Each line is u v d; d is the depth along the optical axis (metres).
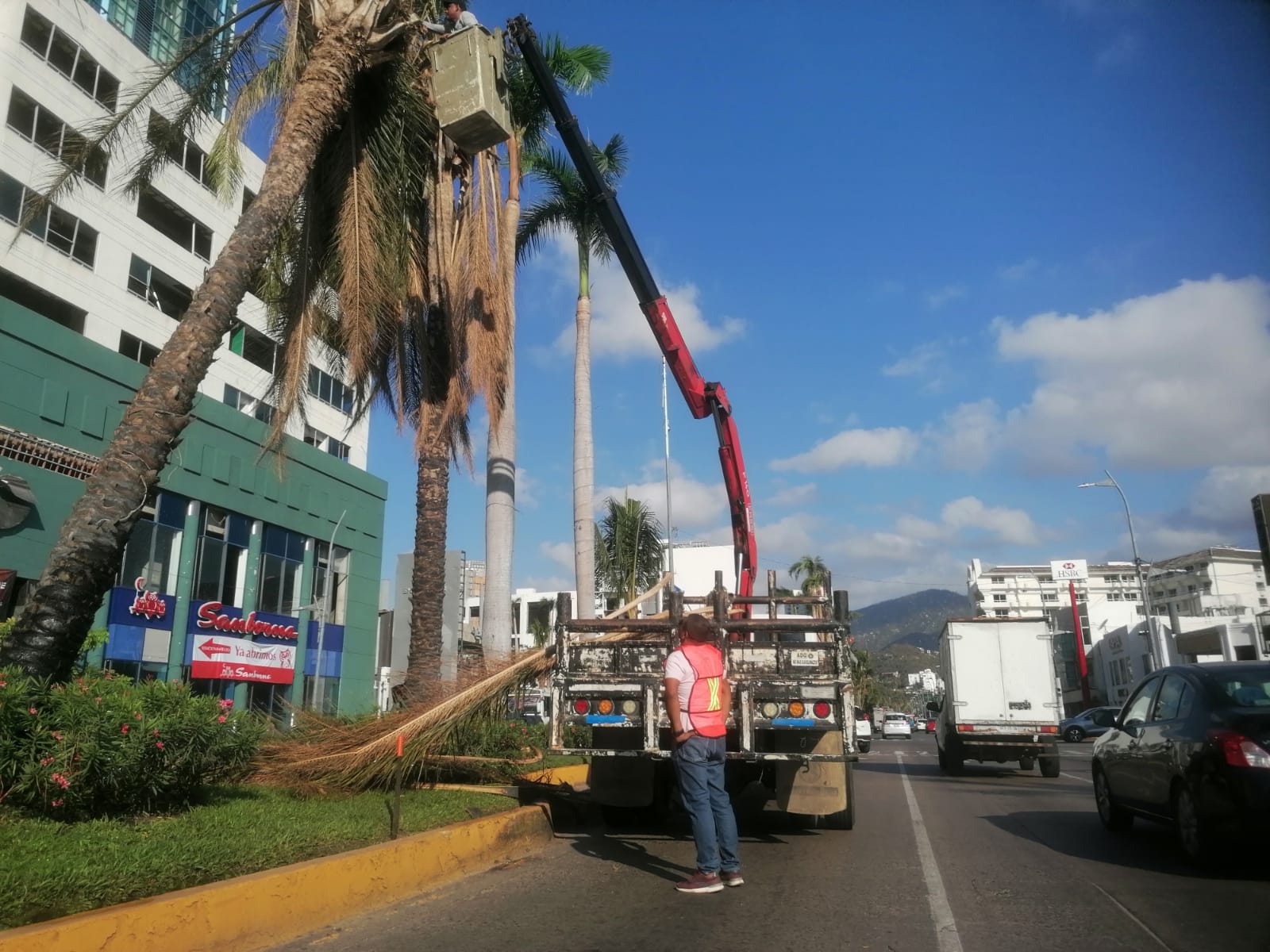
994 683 19.00
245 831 6.41
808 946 5.18
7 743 5.85
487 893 6.49
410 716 9.54
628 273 13.84
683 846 8.52
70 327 27.80
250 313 35.78
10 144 25.44
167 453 8.33
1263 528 9.55
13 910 4.29
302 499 34.41
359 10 10.26
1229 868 7.32
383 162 11.08
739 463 14.23
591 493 19.23
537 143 19.08
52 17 26.69
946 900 6.34
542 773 11.42
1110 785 9.39
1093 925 5.66
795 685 8.48
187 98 11.88
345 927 5.52
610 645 8.80
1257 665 7.87
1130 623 84.31
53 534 23.28
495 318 12.59
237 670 30.48
